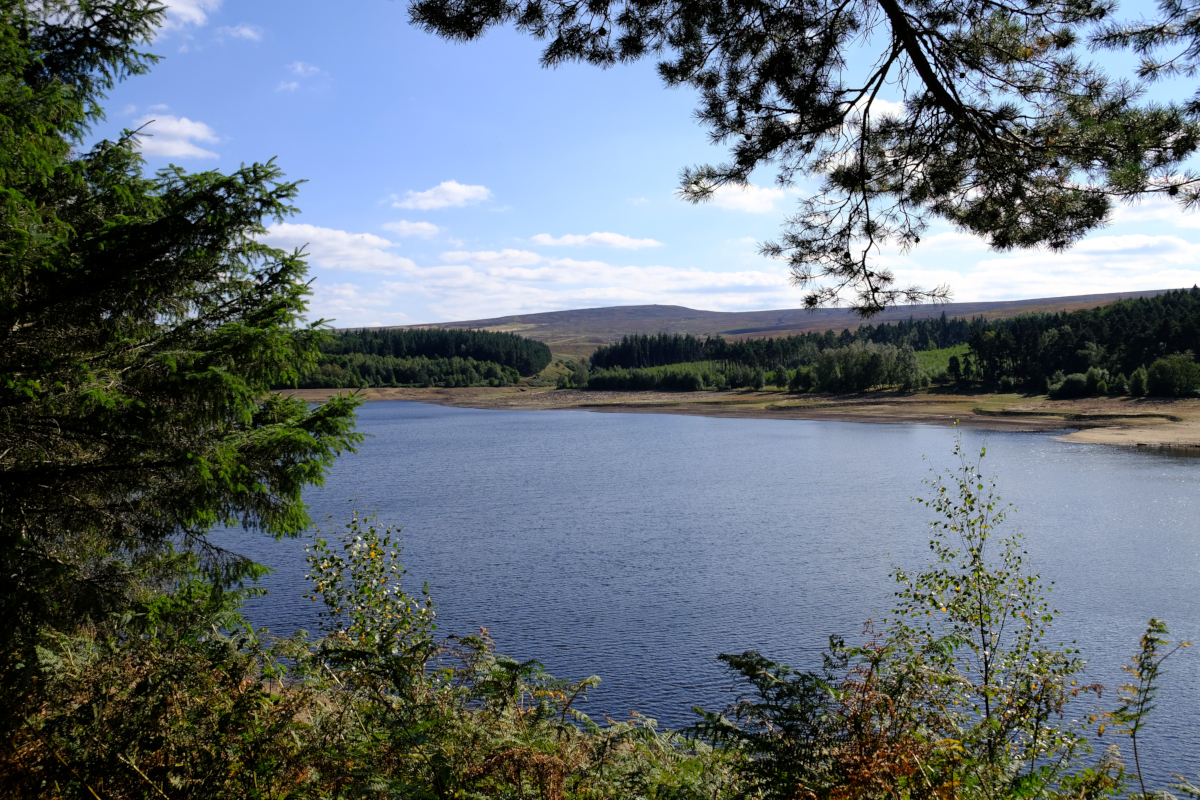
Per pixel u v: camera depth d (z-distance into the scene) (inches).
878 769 157.9
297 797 160.2
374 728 185.5
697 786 179.5
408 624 305.6
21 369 194.5
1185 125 200.5
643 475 2012.8
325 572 319.9
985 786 169.3
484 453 2659.9
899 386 4675.2
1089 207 226.2
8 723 160.9
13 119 192.5
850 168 258.1
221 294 242.4
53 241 192.2
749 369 5885.8
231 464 206.7
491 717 196.7
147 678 180.7
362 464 2368.4
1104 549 1063.6
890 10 214.4
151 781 156.4
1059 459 2027.6
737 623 825.5
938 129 245.8
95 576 211.5
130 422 201.2
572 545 1211.2
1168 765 483.5
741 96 259.4
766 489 1727.4
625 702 629.3
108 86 255.3
